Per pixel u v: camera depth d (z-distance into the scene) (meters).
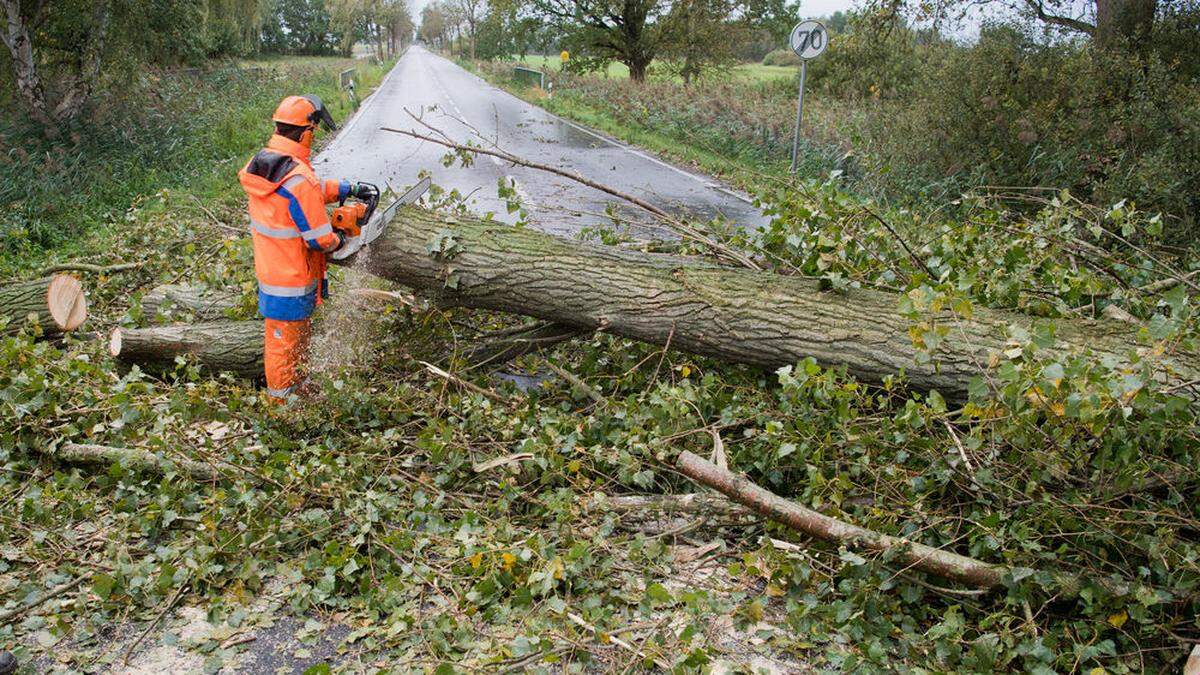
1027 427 3.21
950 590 3.16
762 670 2.82
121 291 6.68
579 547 3.17
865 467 3.56
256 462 3.95
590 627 2.96
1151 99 10.03
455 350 4.70
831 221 5.01
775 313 4.29
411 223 4.77
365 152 15.50
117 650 2.96
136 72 15.55
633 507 3.66
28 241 8.54
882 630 3.07
